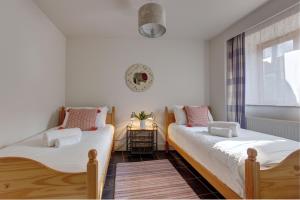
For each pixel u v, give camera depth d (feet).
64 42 11.02
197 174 8.09
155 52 11.87
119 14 8.30
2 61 5.37
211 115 11.30
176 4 7.50
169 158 10.27
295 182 3.74
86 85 11.36
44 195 3.29
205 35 11.29
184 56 12.09
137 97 11.68
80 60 11.34
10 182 3.23
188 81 12.13
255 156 3.71
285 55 7.22
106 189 6.72
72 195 3.33
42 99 8.02
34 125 7.29
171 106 11.95
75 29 10.08
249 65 9.05
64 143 5.44
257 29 8.38
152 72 11.82
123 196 6.23
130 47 11.67
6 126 5.56
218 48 11.23
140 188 6.80
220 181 5.06
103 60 11.48
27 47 6.74
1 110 5.33
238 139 6.30
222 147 5.32
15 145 5.50
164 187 6.88
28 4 6.79
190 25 9.70
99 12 8.11
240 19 9.01
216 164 5.30
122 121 11.55
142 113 11.14
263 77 8.29
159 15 6.38
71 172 3.49
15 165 3.24
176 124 10.59
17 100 6.12
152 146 10.98
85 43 11.39
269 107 8.02
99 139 6.47
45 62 8.31
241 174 4.15
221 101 10.92
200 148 6.42
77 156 4.40
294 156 3.74
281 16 7.14
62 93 10.69
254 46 8.75
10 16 5.73
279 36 7.47
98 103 11.41
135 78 11.66
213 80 11.85
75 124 8.56
